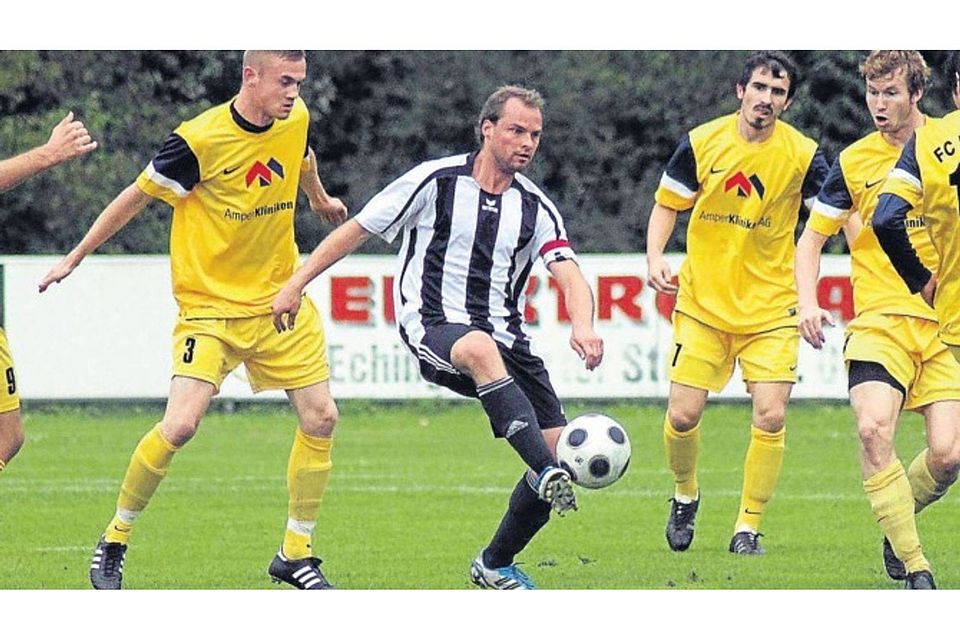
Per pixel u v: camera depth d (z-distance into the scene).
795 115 73.00
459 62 77.31
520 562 28.23
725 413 58.25
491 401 22.80
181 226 25.08
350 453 47.47
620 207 75.94
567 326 56.62
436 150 77.81
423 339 23.69
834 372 56.12
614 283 56.56
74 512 35.09
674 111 75.69
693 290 30.28
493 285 24.14
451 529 32.28
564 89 76.12
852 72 73.19
